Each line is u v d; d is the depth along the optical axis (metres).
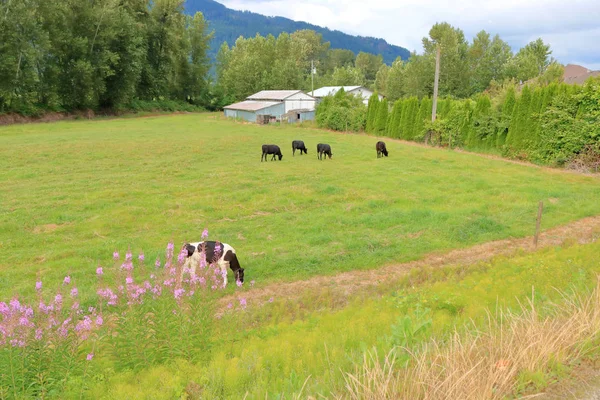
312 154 29.81
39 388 4.83
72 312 6.06
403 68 78.25
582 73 58.94
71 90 58.47
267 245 12.38
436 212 15.14
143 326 5.96
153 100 80.38
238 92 89.44
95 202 16.22
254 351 5.80
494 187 19.47
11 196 17.03
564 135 25.31
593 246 10.59
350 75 98.31
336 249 11.97
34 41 49.91
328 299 8.84
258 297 9.29
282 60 92.88
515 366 4.00
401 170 23.30
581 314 5.06
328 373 4.66
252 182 19.95
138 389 4.85
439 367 4.34
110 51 60.50
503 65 71.94
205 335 6.24
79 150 28.64
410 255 11.58
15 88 49.72
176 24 78.94
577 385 3.93
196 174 21.66
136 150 29.30
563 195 17.77
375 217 14.70
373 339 5.88
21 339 4.91
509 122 29.64
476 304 7.04
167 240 12.62
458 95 67.06
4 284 9.49
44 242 12.49
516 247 12.16
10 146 29.73
